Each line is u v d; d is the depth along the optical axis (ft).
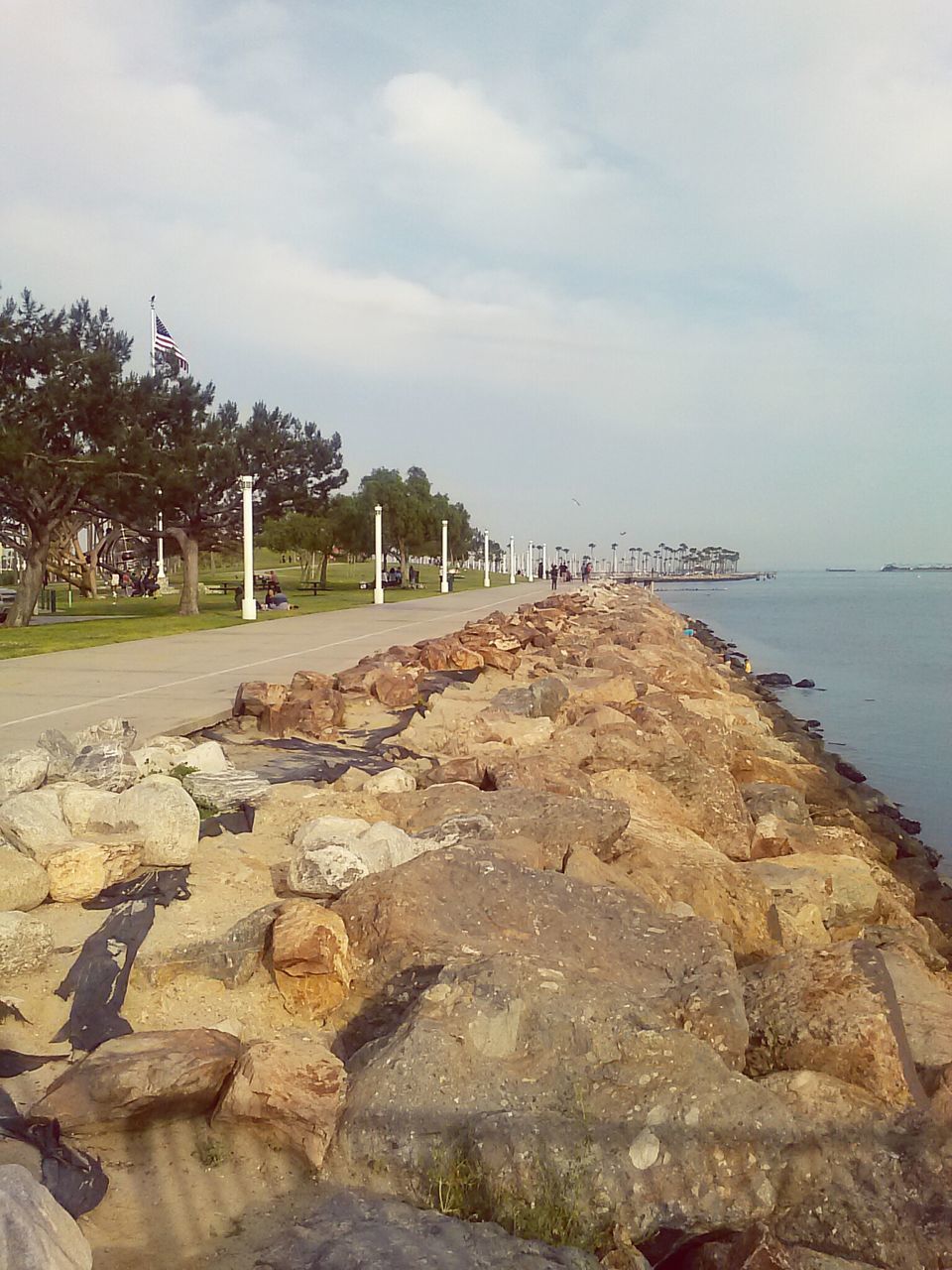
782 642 184.85
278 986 18.54
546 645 83.15
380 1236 12.92
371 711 49.24
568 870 25.08
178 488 110.83
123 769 26.35
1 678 55.21
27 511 102.17
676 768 39.14
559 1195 14.14
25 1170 11.98
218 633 88.38
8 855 20.45
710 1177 14.65
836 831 41.29
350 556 263.90
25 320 101.50
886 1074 16.69
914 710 96.99
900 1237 14.32
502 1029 16.10
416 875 20.52
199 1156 14.60
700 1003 17.49
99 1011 17.44
